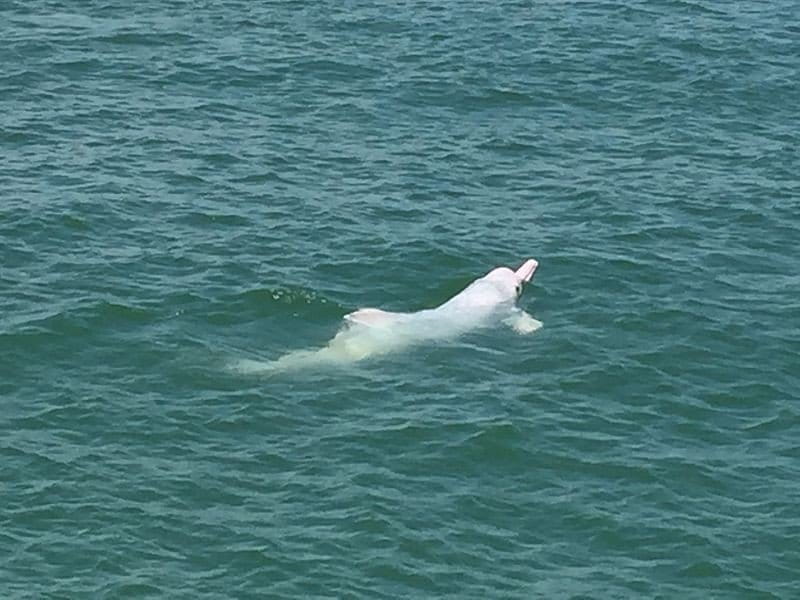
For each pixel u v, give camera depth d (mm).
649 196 47344
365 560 31406
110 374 37250
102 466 33875
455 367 38125
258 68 55094
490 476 34281
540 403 36875
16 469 33562
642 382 38000
